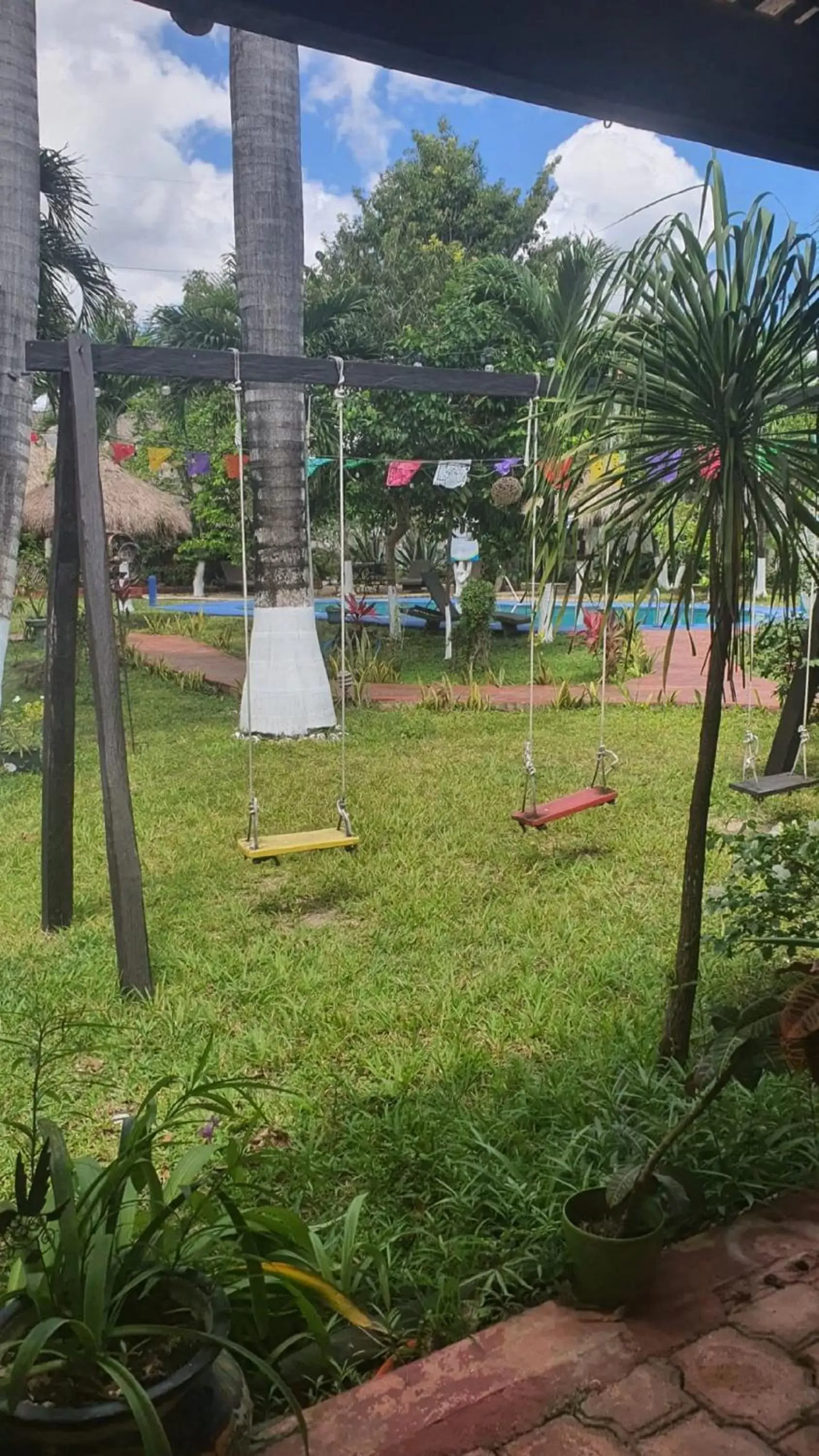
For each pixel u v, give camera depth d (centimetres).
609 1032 358
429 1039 367
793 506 275
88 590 410
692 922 322
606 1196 224
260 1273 193
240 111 829
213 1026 375
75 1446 154
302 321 874
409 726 973
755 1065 218
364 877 548
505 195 2364
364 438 1400
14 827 667
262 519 909
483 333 1323
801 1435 188
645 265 276
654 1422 192
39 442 1563
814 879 333
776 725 955
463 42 194
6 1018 379
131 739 905
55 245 896
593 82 208
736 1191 260
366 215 2484
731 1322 216
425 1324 222
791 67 223
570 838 612
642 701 1111
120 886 403
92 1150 301
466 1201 255
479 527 1468
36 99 642
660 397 287
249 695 935
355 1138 293
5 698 1232
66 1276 176
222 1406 175
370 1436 190
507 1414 194
